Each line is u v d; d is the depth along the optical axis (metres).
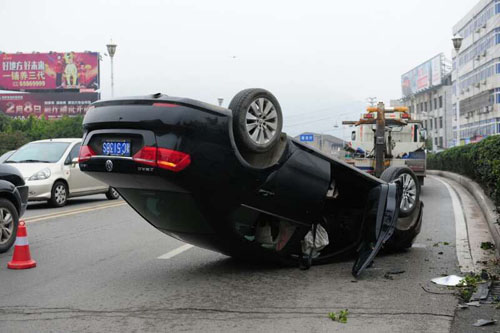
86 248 8.83
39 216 12.85
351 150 20.30
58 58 114.12
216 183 5.92
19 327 4.99
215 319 5.13
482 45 67.88
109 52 30.20
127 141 5.84
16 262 7.43
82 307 5.58
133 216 12.77
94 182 16.50
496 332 4.64
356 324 4.91
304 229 6.92
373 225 7.00
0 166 8.91
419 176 18.61
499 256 7.68
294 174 6.58
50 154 15.62
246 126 6.08
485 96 66.75
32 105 113.50
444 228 10.38
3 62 115.00
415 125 20.81
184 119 5.64
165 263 7.64
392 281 6.43
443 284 6.23
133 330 4.86
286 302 5.64
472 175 20.44
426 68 107.69
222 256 8.04
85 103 113.31
